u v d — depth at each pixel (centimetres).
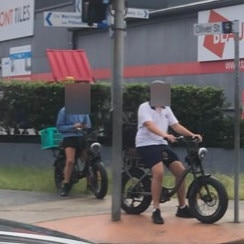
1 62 3020
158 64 2073
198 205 820
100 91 1444
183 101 1469
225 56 1823
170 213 880
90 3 862
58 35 2541
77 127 1050
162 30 2059
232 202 1012
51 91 1499
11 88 1529
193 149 809
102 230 782
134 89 1449
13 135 1563
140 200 854
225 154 1420
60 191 1105
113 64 827
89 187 1055
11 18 2928
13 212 930
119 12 820
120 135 819
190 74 1953
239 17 1784
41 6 2666
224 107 1500
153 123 793
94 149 1031
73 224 820
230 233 762
